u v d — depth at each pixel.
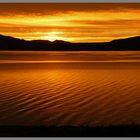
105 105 21.08
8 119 17.36
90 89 27.34
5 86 28.75
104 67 52.16
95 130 12.07
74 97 23.72
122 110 19.70
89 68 50.53
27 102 21.75
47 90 26.67
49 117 17.94
